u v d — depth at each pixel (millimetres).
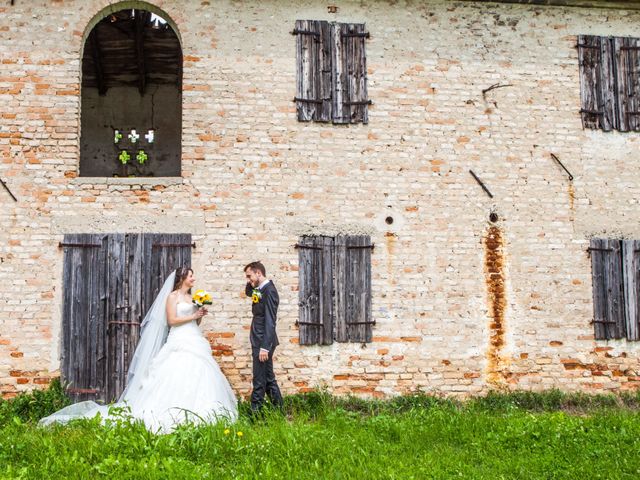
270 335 7848
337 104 9391
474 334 9227
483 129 9617
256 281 8047
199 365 7492
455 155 9516
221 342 8773
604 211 9680
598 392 9312
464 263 9336
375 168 9344
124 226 8828
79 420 6832
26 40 8938
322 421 7445
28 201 8711
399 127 9461
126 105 13531
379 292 9148
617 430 7121
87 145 13320
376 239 9227
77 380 8508
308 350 8938
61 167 8805
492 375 9188
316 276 9055
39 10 9008
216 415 6910
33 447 6094
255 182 9094
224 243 8938
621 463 6098
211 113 9133
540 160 9664
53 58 8945
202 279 8844
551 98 9805
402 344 9094
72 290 8648
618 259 9617
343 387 8922
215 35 9281
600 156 9789
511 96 9727
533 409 8828
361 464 5926
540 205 9570
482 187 9477
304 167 9211
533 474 5867
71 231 8734
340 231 9180
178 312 7762
